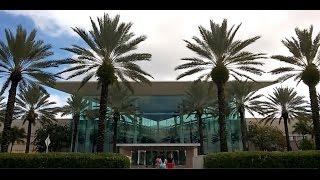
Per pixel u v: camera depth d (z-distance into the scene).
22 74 26.31
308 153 17.42
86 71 25.94
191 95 41.25
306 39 25.81
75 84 50.31
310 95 24.91
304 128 50.41
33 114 42.09
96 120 51.09
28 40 26.02
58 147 51.31
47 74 26.36
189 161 39.50
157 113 52.28
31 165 17.36
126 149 40.88
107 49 24.92
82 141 50.16
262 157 17.58
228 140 49.31
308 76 24.95
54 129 52.12
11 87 24.94
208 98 40.59
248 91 40.47
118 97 40.59
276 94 42.25
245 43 24.70
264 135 49.53
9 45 25.31
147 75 25.70
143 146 38.97
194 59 26.72
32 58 25.70
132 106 43.19
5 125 23.62
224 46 25.11
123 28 25.19
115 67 26.03
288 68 27.94
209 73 27.81
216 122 48.56
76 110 47.06
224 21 25.50
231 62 25.94
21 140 54.00
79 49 24.81
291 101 42.09
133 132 49.16
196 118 49.38
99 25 24.89
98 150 22.20
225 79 24.70
